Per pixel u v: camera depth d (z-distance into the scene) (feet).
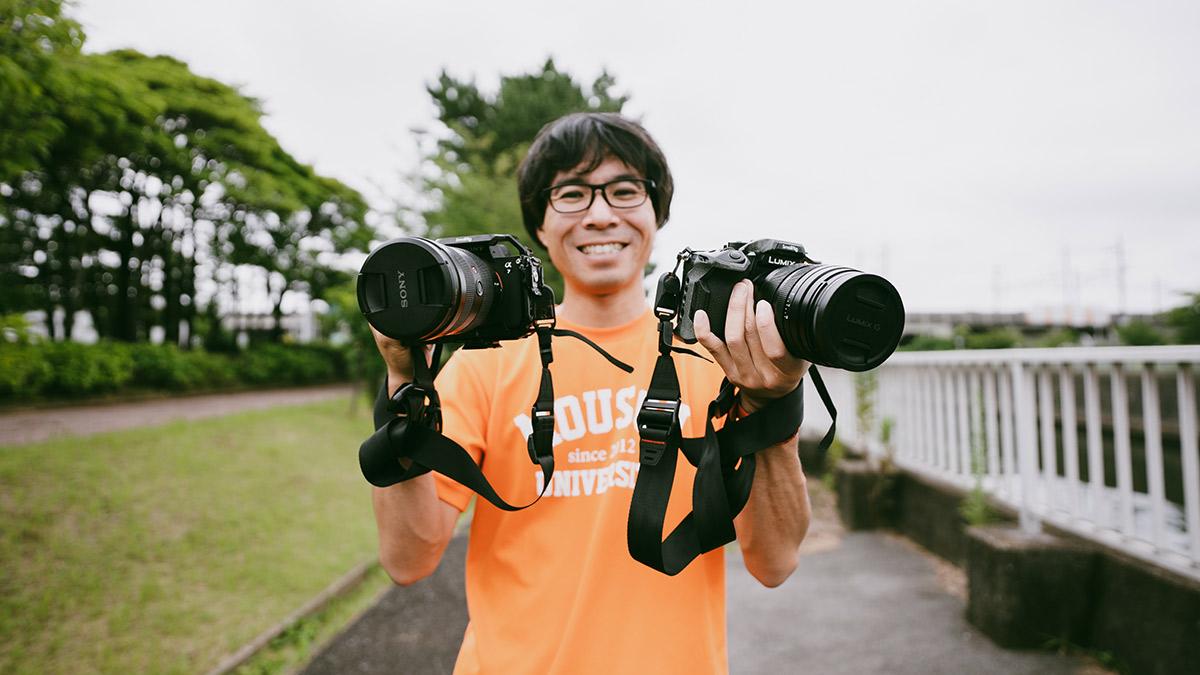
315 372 76.79
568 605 3.86
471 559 4.30
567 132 4.68
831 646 10.68
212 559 15.30
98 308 70.95
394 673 10.59
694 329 3.52
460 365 4.56
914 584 13.30
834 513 19.12
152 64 59.82
